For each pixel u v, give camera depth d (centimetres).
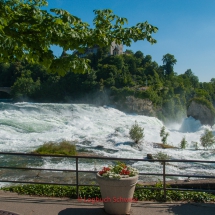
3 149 1858
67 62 510
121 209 525
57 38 498
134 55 12438
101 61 10338
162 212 554
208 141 2122
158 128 3319
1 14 485
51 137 2359
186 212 556
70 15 488
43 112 4209
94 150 1884
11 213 492
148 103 6088
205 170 1439
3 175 1230
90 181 1162
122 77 8519
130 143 2055
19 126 2839
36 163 1486
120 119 4006
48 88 9438
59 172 1300
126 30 556
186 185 842
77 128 2981
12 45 416
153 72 10381
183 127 4147
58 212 541
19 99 9694
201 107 4138
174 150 1948
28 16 486
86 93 8419
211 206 593
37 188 680
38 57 536
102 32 538
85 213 538
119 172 540
